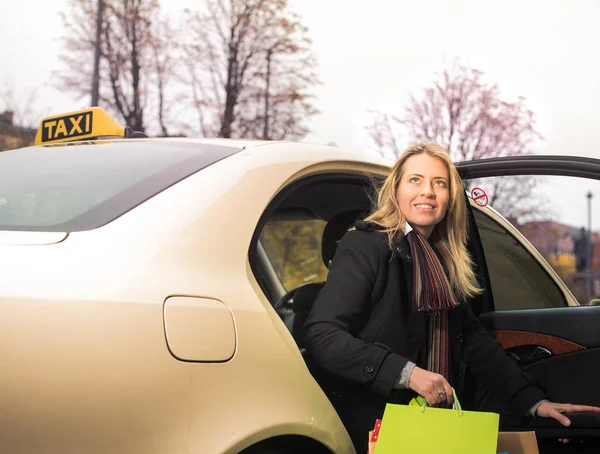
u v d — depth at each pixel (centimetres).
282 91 1053
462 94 1061
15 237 167
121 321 160
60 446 151
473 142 1052
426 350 227
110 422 155
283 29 1059
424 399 195
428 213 223
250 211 199
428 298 219
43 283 156
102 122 266
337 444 195
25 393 149
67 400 151
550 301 307
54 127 280
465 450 181
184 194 193
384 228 225
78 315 156
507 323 264
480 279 267
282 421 179
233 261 189
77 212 183
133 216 182
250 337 181
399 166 230
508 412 254
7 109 1024
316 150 238
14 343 149
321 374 233
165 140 238
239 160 212
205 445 165
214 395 169
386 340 218
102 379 155
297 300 268
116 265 168
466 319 240
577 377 256
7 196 197
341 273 217
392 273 220
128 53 1051
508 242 294
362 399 226
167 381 162
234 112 1055
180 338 167
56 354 152
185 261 179
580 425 250
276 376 184
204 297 176
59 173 210
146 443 158
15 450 148
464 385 256
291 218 317
